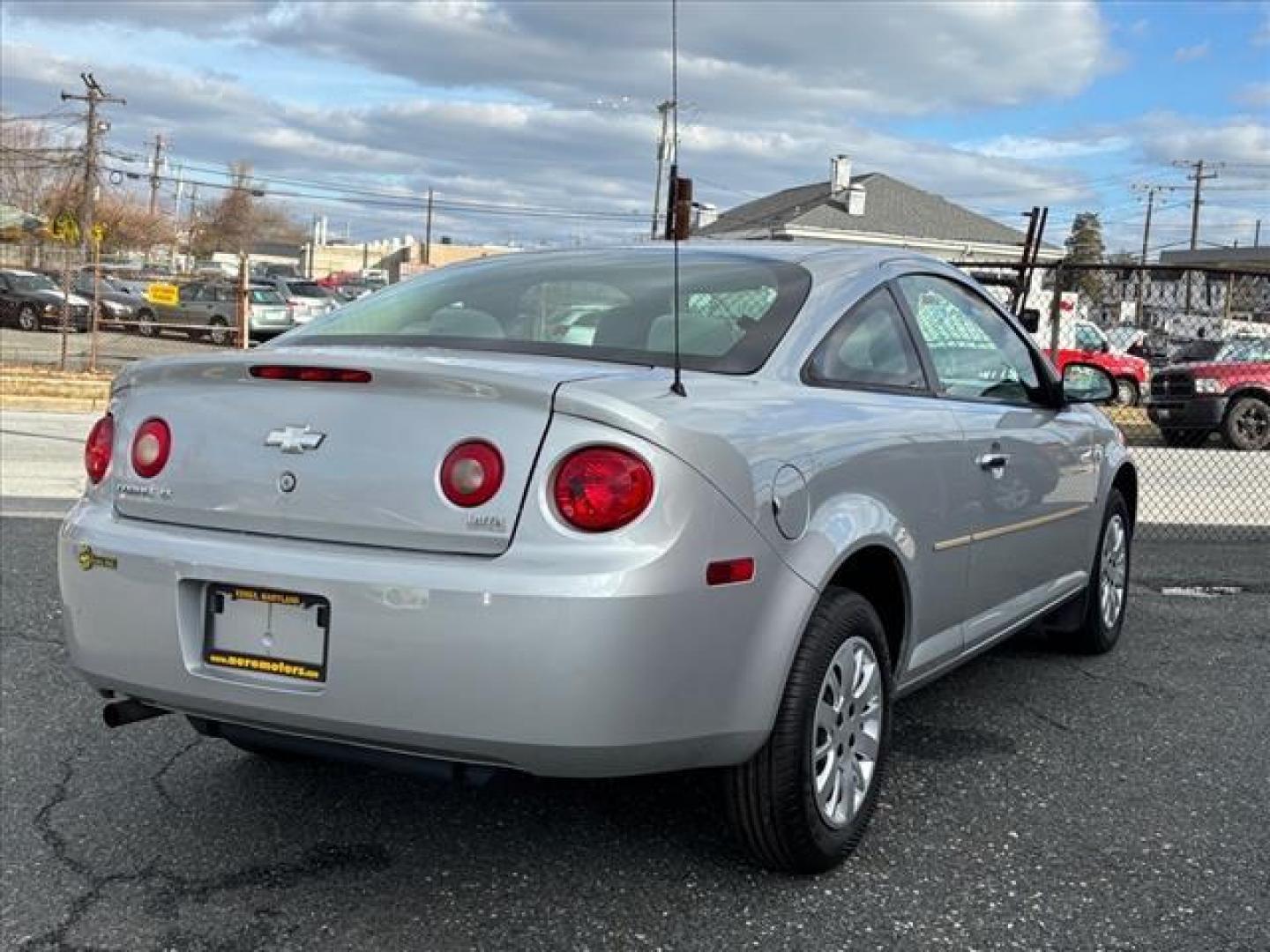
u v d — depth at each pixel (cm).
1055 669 531
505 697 263
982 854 342
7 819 363
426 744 271
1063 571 490
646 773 279
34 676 497
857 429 333
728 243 412
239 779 396
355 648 273
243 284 1931
